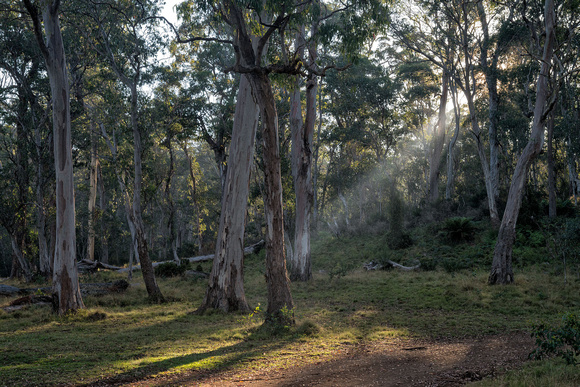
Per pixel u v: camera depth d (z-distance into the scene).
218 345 9.49
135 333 11.04
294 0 11.54
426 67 37.94
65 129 14.70
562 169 37.34
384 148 42.31
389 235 31.42
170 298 18.70
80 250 48.06
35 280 26.17
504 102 30.47
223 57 32.53
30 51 26.12
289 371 7.00
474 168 46.53
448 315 12.90
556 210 26.92
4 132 27.08
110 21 19.23
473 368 6.86
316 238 39.22
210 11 12.18
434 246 28.17
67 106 14.79
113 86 23.22
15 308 15.41
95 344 9.65
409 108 41.81
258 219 43.28
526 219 26.81
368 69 38.66
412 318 12.58
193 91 30.75
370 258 29.34
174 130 26.62
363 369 7.05
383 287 19.19
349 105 38.06
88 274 28.12
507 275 17.45
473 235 28.16
